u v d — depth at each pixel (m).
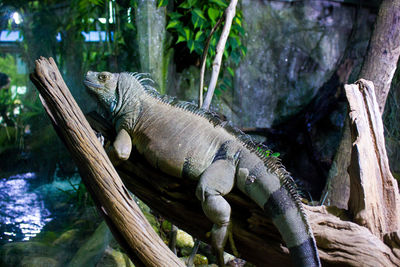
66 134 2.25
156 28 5.70
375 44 4.36
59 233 4.98
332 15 7.52
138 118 2.89
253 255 2.63
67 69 7.45
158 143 2.75
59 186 7.09
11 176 7.52
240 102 7.37
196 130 2.74
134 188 2.98
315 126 7.42
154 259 2.32
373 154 2.79
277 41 7.42
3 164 7.75
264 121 7.60
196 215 2.76
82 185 6.11
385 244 2.47
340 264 2.43
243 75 7.30
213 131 2.74
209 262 4.16
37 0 7.87
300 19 7.47
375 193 2.65
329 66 7.55
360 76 4.52
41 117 7.32
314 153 7.25
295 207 2.32
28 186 7.04
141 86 3.03
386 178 2.71
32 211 5.80
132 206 2.33
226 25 3.52
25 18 8.14
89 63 7.09
